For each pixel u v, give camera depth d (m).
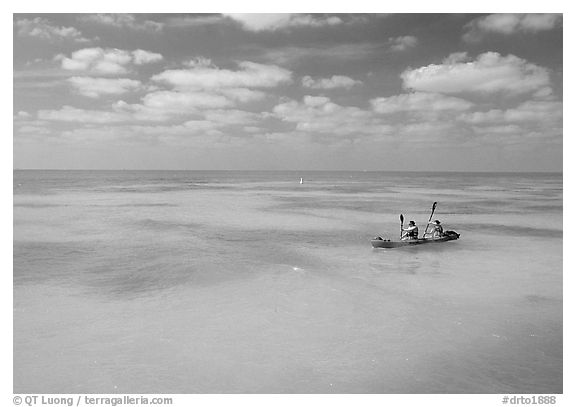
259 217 36.19
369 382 9.71
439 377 9.93
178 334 11.79
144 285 15.78
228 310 13.45
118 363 10.39
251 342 11.38
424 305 14.08
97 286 15.66
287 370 10.14
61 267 18.09
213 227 30.11
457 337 11.75
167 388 9.46
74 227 28.89
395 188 90.38
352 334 11.86
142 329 12.08
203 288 15.50
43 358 10.58
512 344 11.40
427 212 40.88
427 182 128.62
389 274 17.78
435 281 16.73
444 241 25.02
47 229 27.91
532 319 12.99
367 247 23.50
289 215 37.91
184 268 17.86
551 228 30.34
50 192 65.00
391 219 35.22
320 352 10.91
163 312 13.28
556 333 12.03
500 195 66.06
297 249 22.66
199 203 49.53
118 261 19.03
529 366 10.40
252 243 24.17
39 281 16.19
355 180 149.12
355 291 15.33
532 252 22.36
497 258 20.95
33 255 20.22
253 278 16.67
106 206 43.62
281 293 14.98
